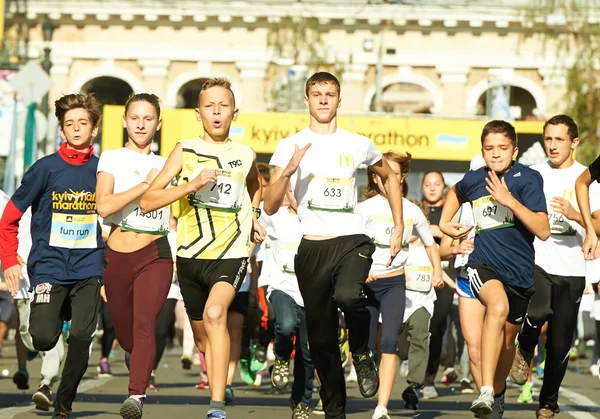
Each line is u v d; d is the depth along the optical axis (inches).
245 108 3777.1
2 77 2593.5
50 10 3735.2
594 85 3127.5
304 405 784.9
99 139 2691.9
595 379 1323.8
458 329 1171.9
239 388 1162.6
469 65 3754.9
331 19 3730.3
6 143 2007.9
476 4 3715.6
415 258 962.7
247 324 1130.0
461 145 2156.7
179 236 685.9
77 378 722.2
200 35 3799.2
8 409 868.6
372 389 676.1
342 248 665.0
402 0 3715.6
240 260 682.2
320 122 685.3
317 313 671.8
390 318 845.2
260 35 3779.5
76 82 3799.2
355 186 685.3
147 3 3750.0
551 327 796.0
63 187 728.3
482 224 733.9
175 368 1444.4
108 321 1240.8
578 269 792.3
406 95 4229.8
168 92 3809.1
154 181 680.4
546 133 813.9
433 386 1081.4
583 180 768.3
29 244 960.9
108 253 714.2
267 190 669.3
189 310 693.9
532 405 992.2
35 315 721.6
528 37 3361.2
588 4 3272.6
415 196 2151.8
